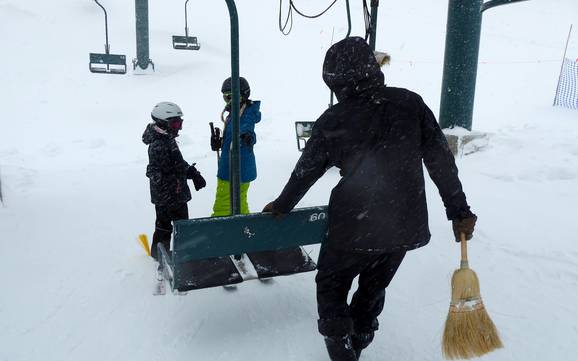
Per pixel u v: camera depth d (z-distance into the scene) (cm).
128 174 715
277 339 295
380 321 315
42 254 420
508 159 707
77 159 1029
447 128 804
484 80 1908
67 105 1645
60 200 575
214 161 797
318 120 239
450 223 483
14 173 668
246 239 281
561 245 427
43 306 333
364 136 229
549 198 557
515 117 1423
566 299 340
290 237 289
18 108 1598
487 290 352
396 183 229
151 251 404
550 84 1823
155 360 275
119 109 1619
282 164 751
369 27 436
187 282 281
